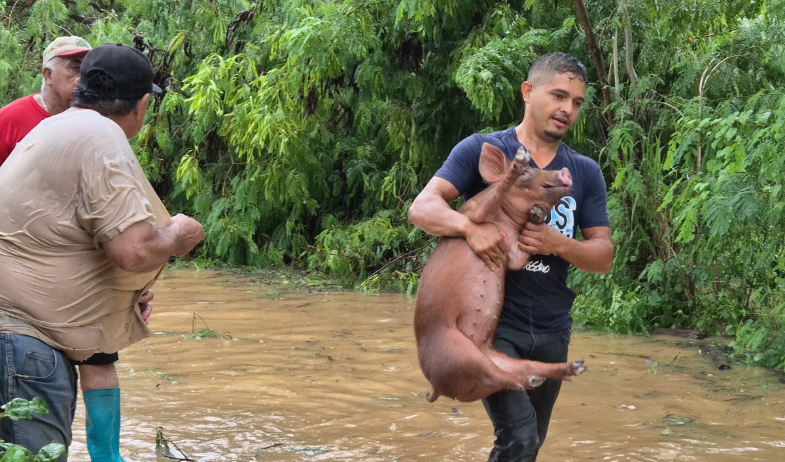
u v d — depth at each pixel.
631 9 8.70
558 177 3.34
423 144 11.05
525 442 3.39
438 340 3.35
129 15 15.43
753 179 6.61
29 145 3.22
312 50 10.26
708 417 5.27
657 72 9.07
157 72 13.06
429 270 3.49
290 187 11.99
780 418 5.25
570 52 9.54
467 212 3.49
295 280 11.55
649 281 8.25
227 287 10.81
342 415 5.27
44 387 3.13
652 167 8.21
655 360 6.87
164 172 13.80
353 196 13.06
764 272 7.74
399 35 10.80
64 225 3.17
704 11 8.52
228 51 13.40
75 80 4.26
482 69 8.98
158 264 3.34
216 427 4.98
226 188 13.38
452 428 5.01
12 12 15.32
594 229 3.78
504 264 3.45
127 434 4.79
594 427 5.05
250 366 6.49
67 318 3.21
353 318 8.60
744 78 8.81
